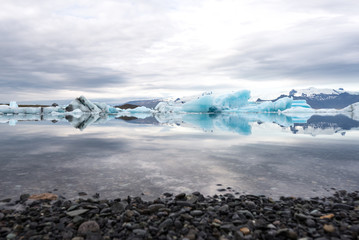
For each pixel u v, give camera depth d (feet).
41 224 11.33
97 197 15.19
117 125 78.43
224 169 21.61
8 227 11.35
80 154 28.22
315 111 250.57
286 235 10.48
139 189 16.65
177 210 13.20
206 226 11.35
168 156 27.17
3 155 27.50
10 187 16.80
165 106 271.90
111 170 21.18
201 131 57.88
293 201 14.58
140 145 35.17
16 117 140.05
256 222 11.76
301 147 33.58
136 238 10.27
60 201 14.20
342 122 96.78
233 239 10.34
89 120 111.55
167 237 10.35
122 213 12.82
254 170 21.31
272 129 64.13
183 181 18.33
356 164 23.48
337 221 12.03
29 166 22.44
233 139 42.45
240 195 15.61
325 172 20.67
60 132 54.44
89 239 10.22
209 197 15.26
